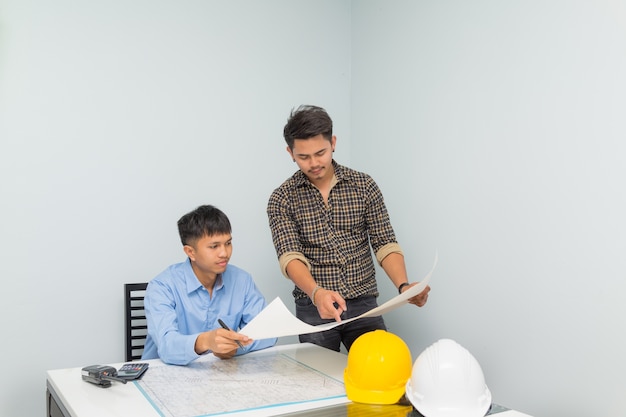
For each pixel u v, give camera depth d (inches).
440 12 94.1
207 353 65.5
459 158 90.1
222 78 105.0
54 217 91.7
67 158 92.7
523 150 79.7
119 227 96.3
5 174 88.4
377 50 109.0
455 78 91.1
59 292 92.0
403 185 102.0
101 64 95.3
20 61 89.6
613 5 68.5
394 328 103.3
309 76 113.3
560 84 74.8
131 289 93.2
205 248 64.7
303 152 68.2
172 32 100.9
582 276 71.7
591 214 70.7
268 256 108.3
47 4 91.4
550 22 76.2
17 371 89.0
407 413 44.9
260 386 52.4
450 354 44.9
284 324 53.9
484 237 85.5
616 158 67.9
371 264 79.9
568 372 73.3
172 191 100.3
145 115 98.4
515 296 80.6
